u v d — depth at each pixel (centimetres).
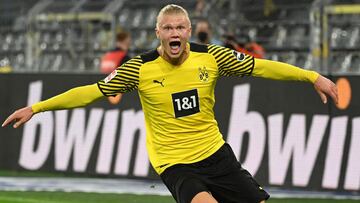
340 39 3847
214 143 1457
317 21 3678
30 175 3347
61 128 3331
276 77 1452
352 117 2744
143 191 2870
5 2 5069
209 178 1451
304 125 2828
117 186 3005
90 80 3253
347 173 2742
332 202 2552
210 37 3500
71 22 4741
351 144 2742
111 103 3216
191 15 4222
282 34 4125
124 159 3177
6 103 3466
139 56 1439
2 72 3478
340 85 2766
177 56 1391
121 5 4750
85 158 3269
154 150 1471
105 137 3222
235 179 1458
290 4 4253
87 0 4891
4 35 4959
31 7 5069
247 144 2934
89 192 2845
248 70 1443
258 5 4281
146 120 1482
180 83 1425
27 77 3422
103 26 4525
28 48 4566
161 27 1380
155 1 4688
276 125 2881
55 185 3041
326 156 2781
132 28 4575
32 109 1424
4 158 3466
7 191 2877
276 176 2870
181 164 1444
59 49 4522
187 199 1384
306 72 1436
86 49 4341
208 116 1454
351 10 3959
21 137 3425
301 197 2669
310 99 2817
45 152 3366
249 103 2936
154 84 1426
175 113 1432
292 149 2845
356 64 3597
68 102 1428
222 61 1436
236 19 3997
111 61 3444
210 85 1438
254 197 1463
